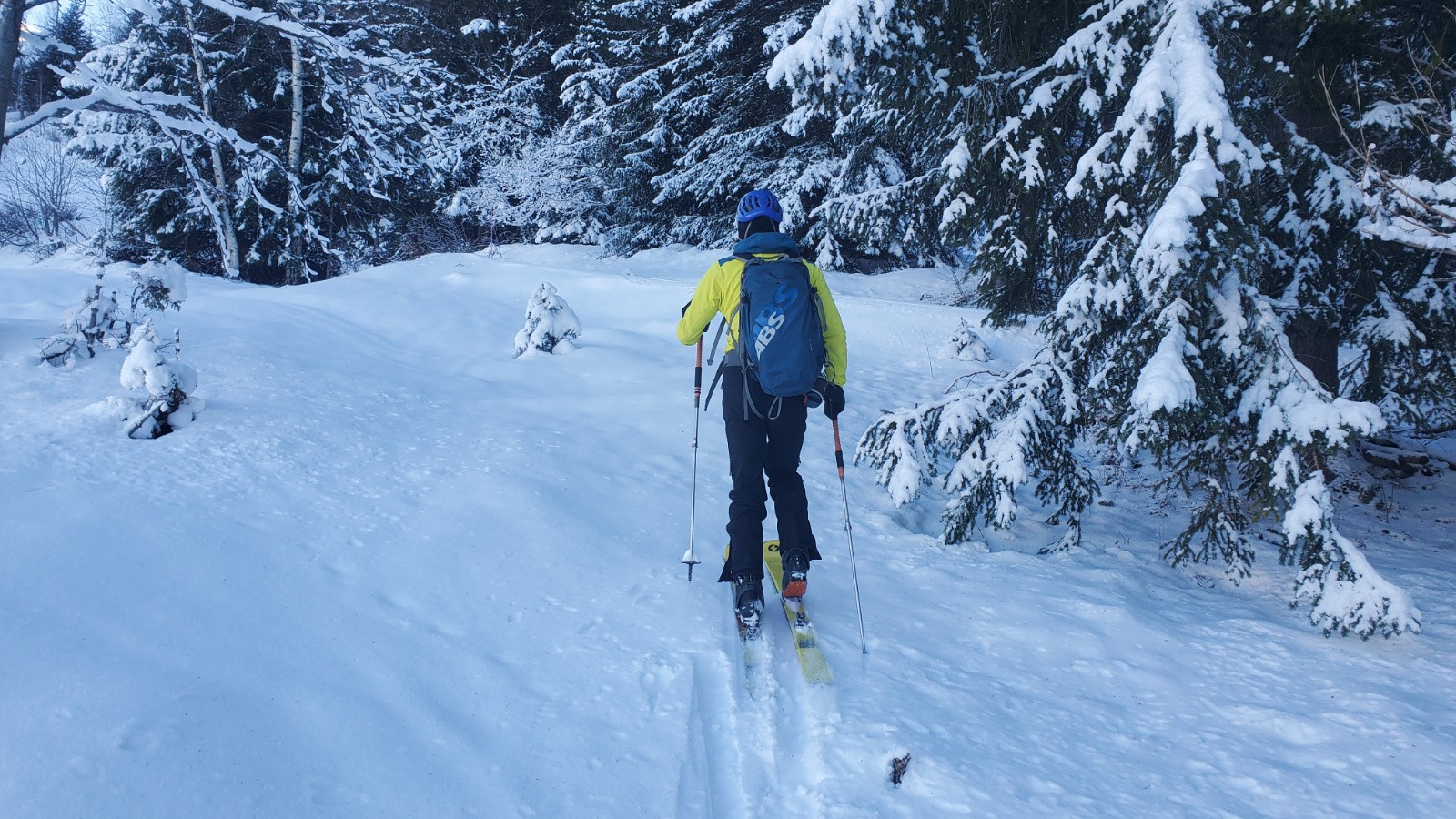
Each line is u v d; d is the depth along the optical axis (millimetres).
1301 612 3486
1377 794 2150
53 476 3500
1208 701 2660
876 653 2896
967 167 4453
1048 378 4090
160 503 3344
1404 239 3404
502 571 3221
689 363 7820
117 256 18438
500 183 19656
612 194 19438
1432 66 3836
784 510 3094
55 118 5863
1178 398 3275
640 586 3254
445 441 4812
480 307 9812
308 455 4238
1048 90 4168
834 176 14852
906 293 13047
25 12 5203
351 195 18703
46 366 5145
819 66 4328
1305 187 4152
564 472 4426
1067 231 4590
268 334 6996
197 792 1864
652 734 2332
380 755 2104
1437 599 3600
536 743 2246
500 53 22891
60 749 1909
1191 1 3471
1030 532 4723
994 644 3027
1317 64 4035
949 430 4137
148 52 15117
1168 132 3566
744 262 3154
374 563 3133
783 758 2305
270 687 2285
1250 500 3725
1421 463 5816
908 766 2209
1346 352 6715
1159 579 3908
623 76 19328
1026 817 2039
